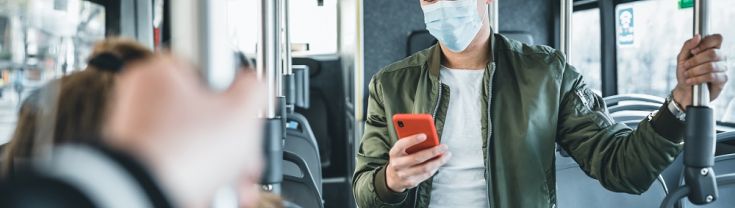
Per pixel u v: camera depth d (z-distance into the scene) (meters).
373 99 1.98
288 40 4.09
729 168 2.45
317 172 3.70
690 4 3.78
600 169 1.75
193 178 0.28
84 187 0.22
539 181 1.77
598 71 4.68
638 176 1.65
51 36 2.25
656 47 4.10
